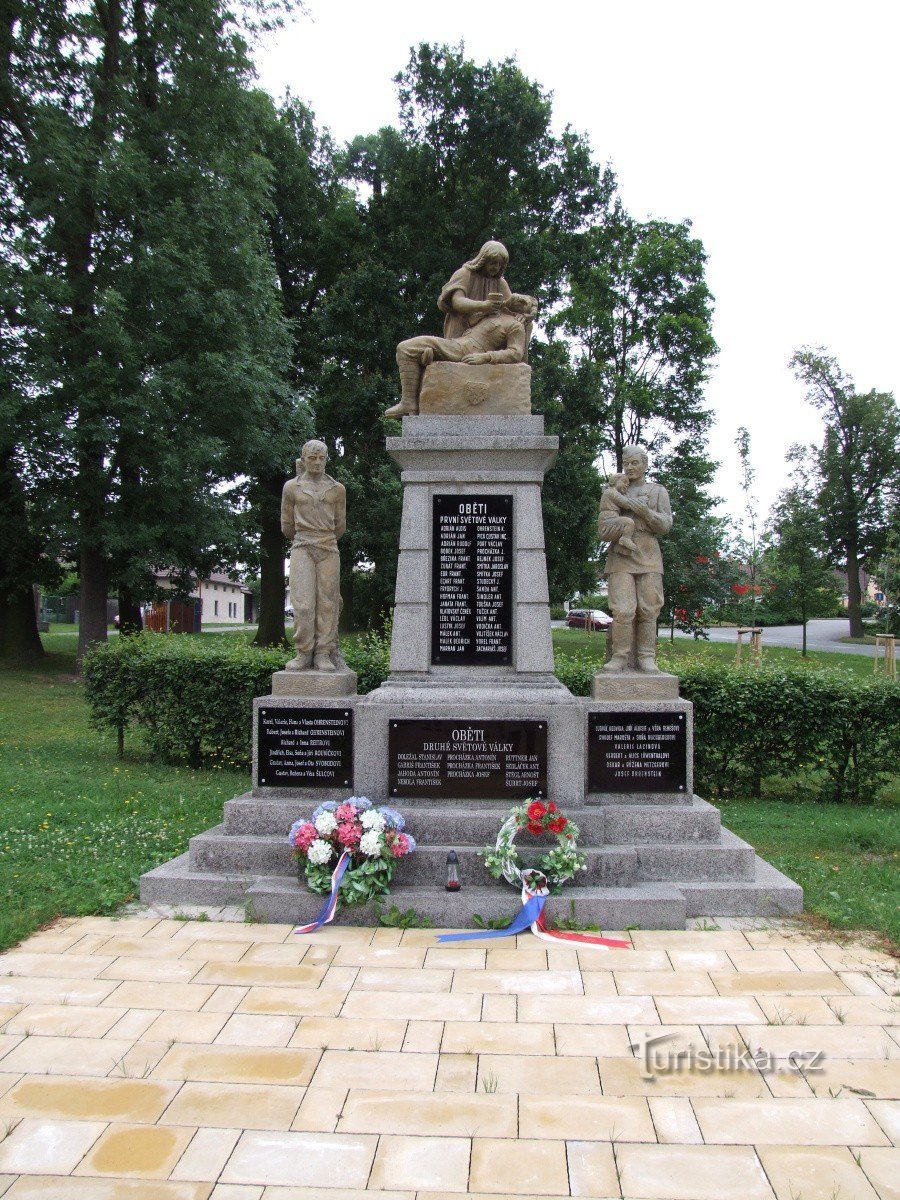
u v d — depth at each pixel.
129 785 9.11
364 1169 3.05
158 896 5.77
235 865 5.93
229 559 23.38
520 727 5.98
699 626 24.28
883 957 4.91
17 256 16.64
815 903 5.75
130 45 18.08
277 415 19.17
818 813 8.53
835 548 39.47
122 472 18.36
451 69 20.66
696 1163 3.09
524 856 5.68
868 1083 3.60
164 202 17.20
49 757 10.89
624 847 5.83
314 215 23.81
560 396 22.23
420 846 5.73
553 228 22.31
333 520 6.88
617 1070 3.69
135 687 10.66
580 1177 3.01
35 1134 3.23
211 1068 3.69
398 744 6.04
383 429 21.75
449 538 6.50
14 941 5.03
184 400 16.73
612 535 6.71
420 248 21.95
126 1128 3.28
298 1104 3.43
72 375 15.90
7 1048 3.84
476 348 6.79
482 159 21.17
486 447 6.42
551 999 4.34
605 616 37.41
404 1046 3.87
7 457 18.69
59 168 15.57
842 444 40.75
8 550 19.72
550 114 21.25
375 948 4.98
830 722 9.12
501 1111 3.39
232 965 4.73
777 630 42.91
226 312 16.73
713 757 9.56
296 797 6.34
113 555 18.69
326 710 6.32
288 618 54.09
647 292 28.94
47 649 25.16
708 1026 4.08
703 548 23.98
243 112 18.05
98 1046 3.86
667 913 5.37
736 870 5.91
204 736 10.30
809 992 4.45
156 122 17.31
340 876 5.36
